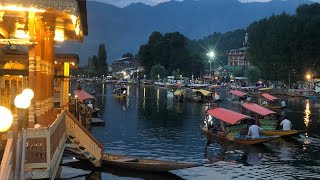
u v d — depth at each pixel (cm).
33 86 1545
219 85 13800
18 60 2173
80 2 1476
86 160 2502
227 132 3725
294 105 7988
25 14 1445
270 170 2688
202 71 18300
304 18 12225
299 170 2691
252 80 13438
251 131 3544
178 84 14488
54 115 2191
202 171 2638
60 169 2334
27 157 1224
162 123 4944
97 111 5300
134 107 7081
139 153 3147
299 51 11669
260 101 8275
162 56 17862
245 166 2784
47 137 1241
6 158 905
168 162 2470
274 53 12269
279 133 3762
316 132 4288
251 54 13900
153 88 14925
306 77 11925
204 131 3950
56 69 3697
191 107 7181
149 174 2423
